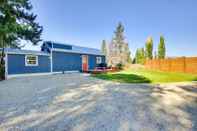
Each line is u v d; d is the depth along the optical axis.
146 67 28.53
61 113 4.38
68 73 19.41
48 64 18.08
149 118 4.04
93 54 24.12
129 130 3.35
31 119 3.93
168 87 8.41
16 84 9.59
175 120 3.92
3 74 12.88
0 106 4.99
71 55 20.77
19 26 10.70
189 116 4.21
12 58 14.95
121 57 40.75
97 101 5.59
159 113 4.42
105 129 3.38
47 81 10.99
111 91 7.33
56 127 3.48
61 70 19.47
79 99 5.86
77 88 8.06
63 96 6.32
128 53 42.12
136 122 3.77
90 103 5.34
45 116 4.14
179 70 18.30
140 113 4.40
